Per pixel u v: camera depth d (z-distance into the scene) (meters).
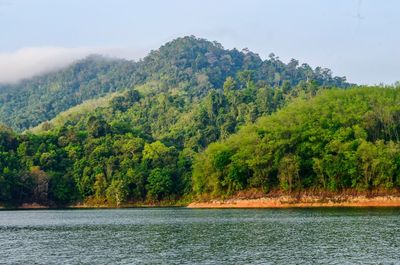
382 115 162.62
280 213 126.38
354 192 152.50
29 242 78.81
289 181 159.12
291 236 77.19
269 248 65.88
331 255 59.19
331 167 153.88
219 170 172.12
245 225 96.06
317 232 80.88
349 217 105.94
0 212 175.38
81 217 137.50
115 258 61.53
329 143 157.75
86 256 63.66
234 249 65.94
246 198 166.12
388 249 62.28
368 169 149.75
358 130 159.00
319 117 168.12
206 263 56.38
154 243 74.19
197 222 106.88
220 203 171.50
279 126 166.25
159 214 141.62
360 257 57.31
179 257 60.88
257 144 165.25
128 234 87.50
